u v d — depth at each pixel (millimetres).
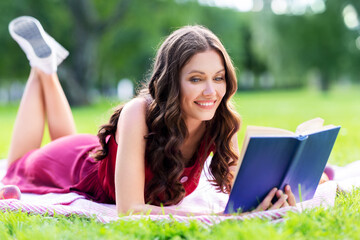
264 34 22891
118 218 2262
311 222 2074
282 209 2258
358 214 2307
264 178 2289
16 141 3678
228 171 2791
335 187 2822
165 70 2477
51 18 21312
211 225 2143
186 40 2424
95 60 20453
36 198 3123
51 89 3809
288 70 24016
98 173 2984
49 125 3881
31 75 3842
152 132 2510
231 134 2734
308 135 2234
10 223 2295
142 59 31172
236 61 31234
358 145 5457
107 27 19734
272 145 2168
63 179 3244
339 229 2055
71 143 3385
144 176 2562
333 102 17969
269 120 10117
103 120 2963
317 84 29625
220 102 2643
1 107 22547
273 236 1860
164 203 2695
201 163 2814
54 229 2100
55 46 3992
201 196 3104
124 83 39125
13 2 19750
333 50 24219
